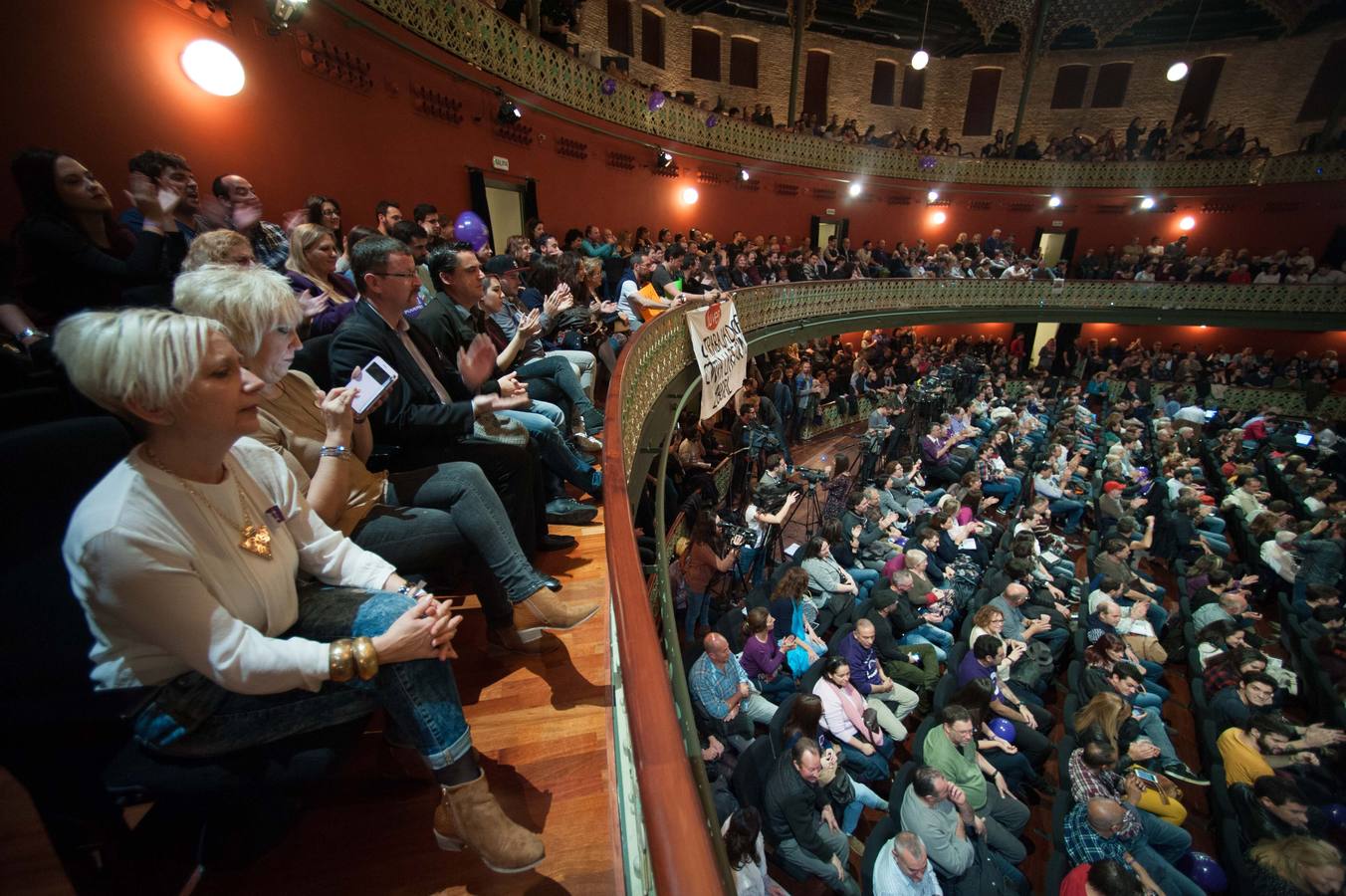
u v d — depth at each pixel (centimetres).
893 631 657
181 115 446
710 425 995
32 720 104
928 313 1728
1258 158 1739
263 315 143
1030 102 2048
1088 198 1933
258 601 119
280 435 171
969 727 448
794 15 1557
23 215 348
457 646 228
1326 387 1705
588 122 1051
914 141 1862
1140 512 1109
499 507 195
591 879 146
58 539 108
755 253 1314
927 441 1170
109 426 125
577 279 514
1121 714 507
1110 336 2080
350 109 619
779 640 576
